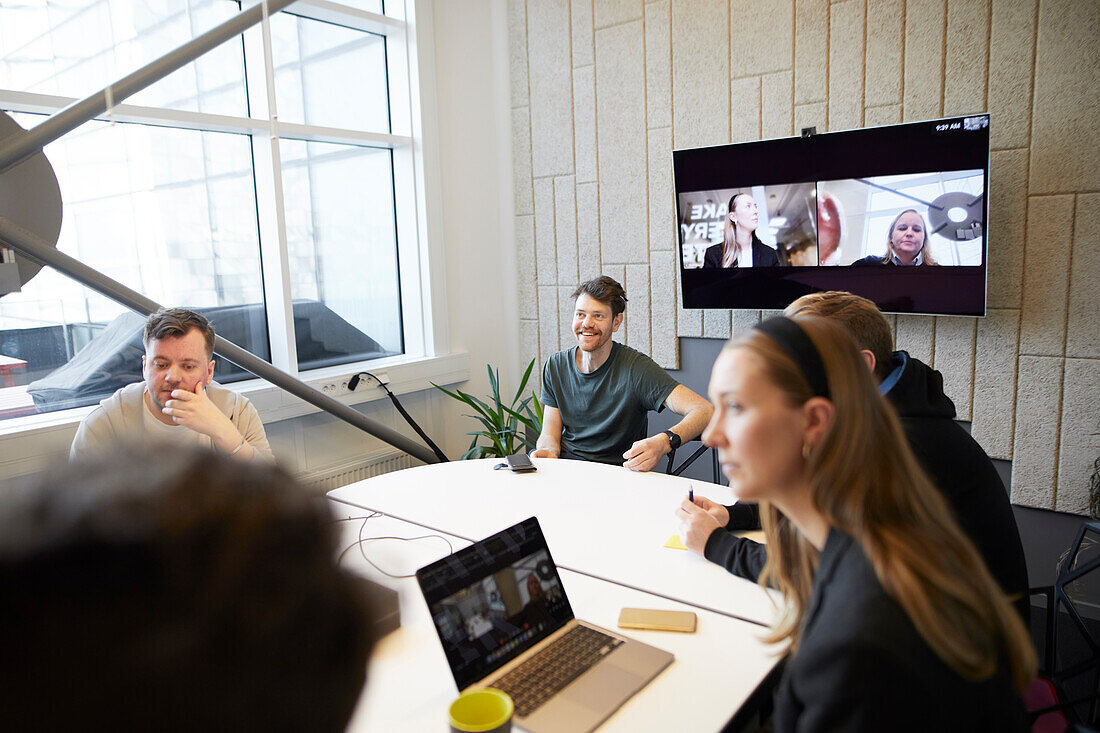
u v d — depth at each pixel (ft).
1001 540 4.67
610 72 12.22
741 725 3.73
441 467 7.96
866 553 2.67
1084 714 7.36
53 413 9.54
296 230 11.94
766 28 10.64
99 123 9.72
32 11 9.07
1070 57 8.57
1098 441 8.93
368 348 13.15
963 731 2.47
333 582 0.79
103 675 0.61
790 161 10.28
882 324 5.23
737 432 2.83
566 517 6.34
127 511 0.66
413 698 3.87
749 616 4.60
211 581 0.67
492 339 14.19
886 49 9.75
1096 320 8.79
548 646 4.17
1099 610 9.29
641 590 4.99
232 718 0.68
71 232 9.60
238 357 9.71
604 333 8.77
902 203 9.52
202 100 10.66
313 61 11.86
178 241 10.68
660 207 12.01
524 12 13.04
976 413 9.73
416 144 12.77
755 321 11.35
